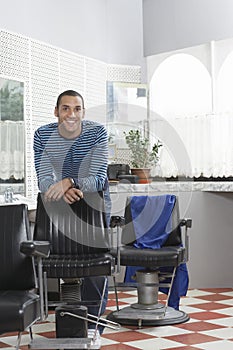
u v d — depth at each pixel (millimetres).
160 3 6551
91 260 3432
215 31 6172
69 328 3408
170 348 3682
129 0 6520
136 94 6352
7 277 3174
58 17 5629
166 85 6312
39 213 3742
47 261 3426
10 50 4953
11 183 4961
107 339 3904
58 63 5551
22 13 5172
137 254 4031
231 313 4602
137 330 4121
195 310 4711
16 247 3197
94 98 6059
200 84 6090
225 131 5836
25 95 5129
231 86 5891
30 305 2857
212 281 5605
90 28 6074
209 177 5934
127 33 6492
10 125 4957
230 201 5594
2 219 3254
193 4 6324
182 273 4594
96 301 3668
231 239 5594
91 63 6020
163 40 6531
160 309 4348
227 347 3689
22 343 3889
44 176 3625
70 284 3609
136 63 6555
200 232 5578
